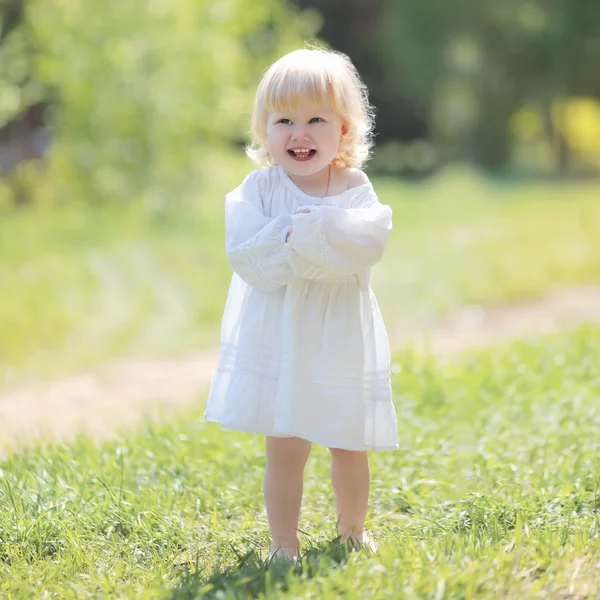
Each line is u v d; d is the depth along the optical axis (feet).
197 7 73.77
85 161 73.72
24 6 79.87
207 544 18.74
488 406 28.17
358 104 18.52
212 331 46.06
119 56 71.72
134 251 58.49
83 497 20.76
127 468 22.94
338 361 17.54
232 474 22.72
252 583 15.75
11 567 17.65
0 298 46.73
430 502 20.65
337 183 18.80
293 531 18.12
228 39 75.66
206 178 77.15
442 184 104.94
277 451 18.07
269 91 18.04
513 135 165.37
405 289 53.47
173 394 36.27
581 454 22.50
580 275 60.08
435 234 72.64
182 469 22.72
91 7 71.87
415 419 27.09
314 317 17.61
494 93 152.25
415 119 166.09
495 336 45.32
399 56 151.12
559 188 115.34
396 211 85.25
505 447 23.76
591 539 16.99
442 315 49.85
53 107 78.13
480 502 19.34
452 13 146.92
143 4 72.23
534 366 32.14
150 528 19.10
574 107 179.11
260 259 17.40
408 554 16.05
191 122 73.97
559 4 146.30
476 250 65.62
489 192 103.86
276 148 18.16
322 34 163.02
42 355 41.34
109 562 17.78
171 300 49.19
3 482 21.03
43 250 58.18
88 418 33.14
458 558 15.74
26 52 77.97
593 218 81.71
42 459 23.61
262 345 17.63
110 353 42.01
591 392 28.73
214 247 60.70
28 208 75.56
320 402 17.40
